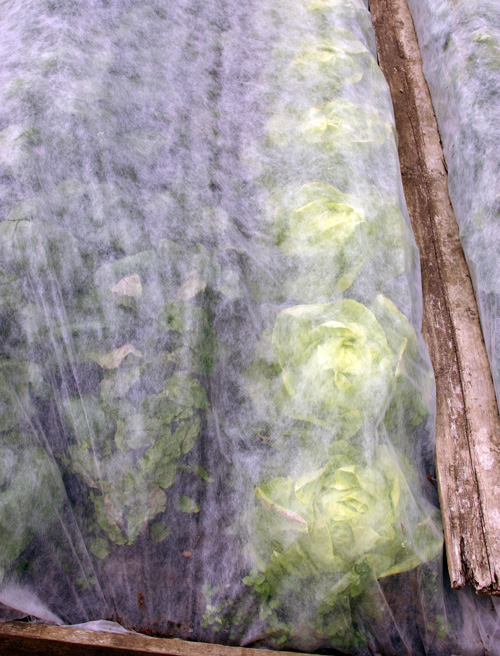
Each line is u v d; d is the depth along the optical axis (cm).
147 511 111
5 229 112
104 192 122
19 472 102
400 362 121
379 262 135
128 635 107
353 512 107
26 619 109
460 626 116
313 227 133
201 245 124
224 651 106
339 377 115
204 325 118
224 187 136
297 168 142
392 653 114
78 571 109
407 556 109
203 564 112
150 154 134
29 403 108
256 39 164
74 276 116
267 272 129
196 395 114
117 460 110
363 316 122
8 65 131
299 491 108
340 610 108
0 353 107
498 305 135
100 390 112
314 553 106
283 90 155
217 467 114
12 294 110
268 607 110
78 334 114
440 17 185
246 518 111
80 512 111
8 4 148
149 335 115
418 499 120
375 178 145
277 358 119
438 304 150
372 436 112
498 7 176
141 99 140
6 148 118
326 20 171
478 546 117
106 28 146
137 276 117
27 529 102
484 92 159
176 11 161
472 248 149
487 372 140
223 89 153
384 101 169
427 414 128
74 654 108
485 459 128
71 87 128
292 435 114
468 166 158
